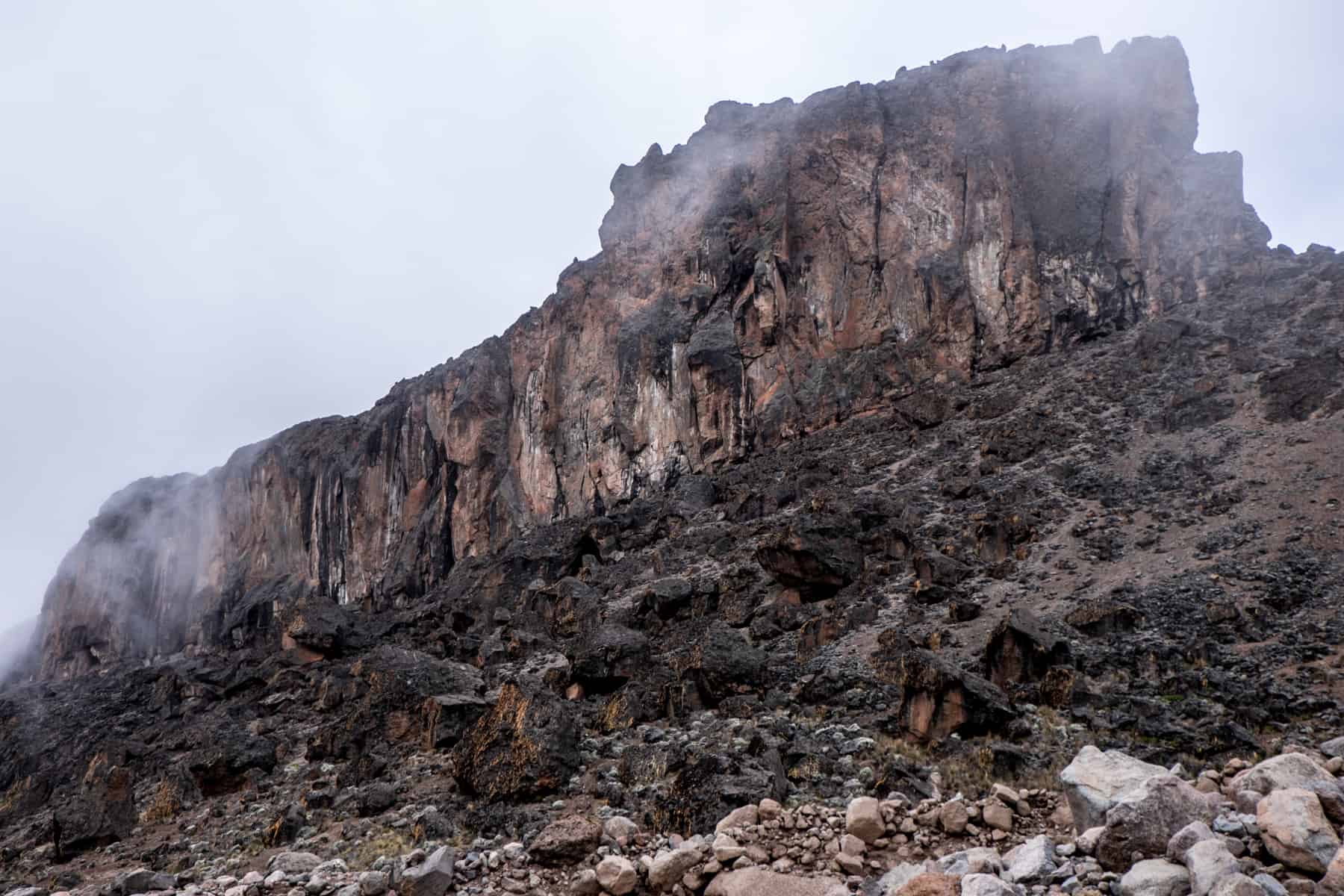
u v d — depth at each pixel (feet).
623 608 132.46
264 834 65.62
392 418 277.44
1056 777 47.98
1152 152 194.18
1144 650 73.82
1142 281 183.01
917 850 35.73
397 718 93.97
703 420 204.03
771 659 90.74
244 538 320.09
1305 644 70.03
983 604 94.12
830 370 199.00
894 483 147.02
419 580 244.42
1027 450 140.36
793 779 52.85
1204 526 99.81
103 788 82.07
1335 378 121.39
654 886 35.58
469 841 53.26
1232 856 23.36
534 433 237.25
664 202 243.19
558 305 247.09
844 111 224.12
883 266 205.16
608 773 61.87
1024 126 208.13
